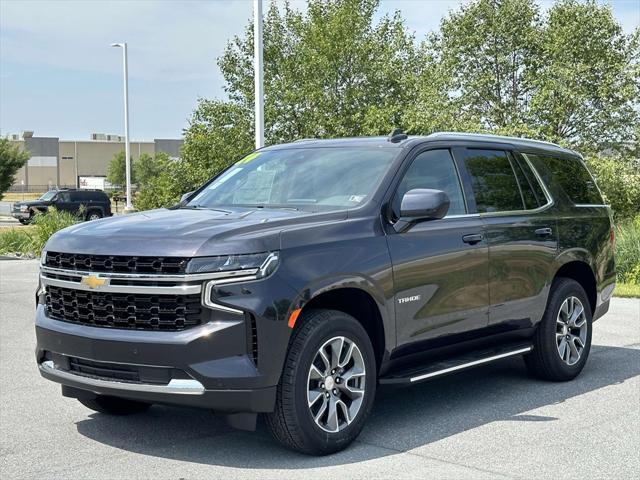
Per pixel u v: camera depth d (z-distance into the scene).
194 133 30.27
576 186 7.76
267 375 4.82
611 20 26.11
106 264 4.98
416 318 5.77
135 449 5.34
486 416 6.15
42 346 5.35
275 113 28.19
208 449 5.33
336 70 28.16
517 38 26.42
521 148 7.26
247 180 6.52
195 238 4.89
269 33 30.11
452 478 4.75
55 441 5.54
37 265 19.92
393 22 29.42
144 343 4.80
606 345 9.16
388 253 5.55
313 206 5.84
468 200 6.41
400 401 6.63
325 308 5.32
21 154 60.94
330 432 5.14
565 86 25.48
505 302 6.55
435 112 25.77
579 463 5.04
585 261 7.51
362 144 6.38
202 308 4.78
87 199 43.28
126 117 38.28
